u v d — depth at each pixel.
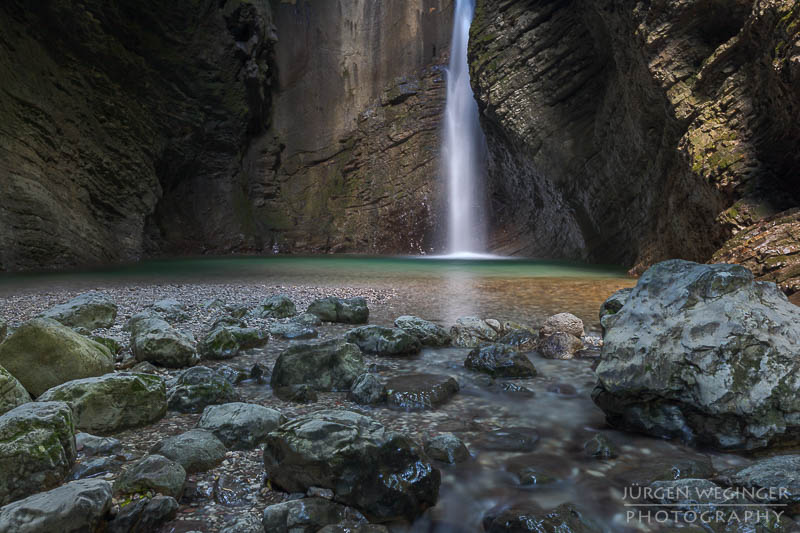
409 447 2.70
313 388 4.49
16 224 17.72
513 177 26.66
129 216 24.17
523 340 6.15
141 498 2.51
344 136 35.00
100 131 22.70
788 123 10.12
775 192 10.58
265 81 33.16
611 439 3.51
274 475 2.78
